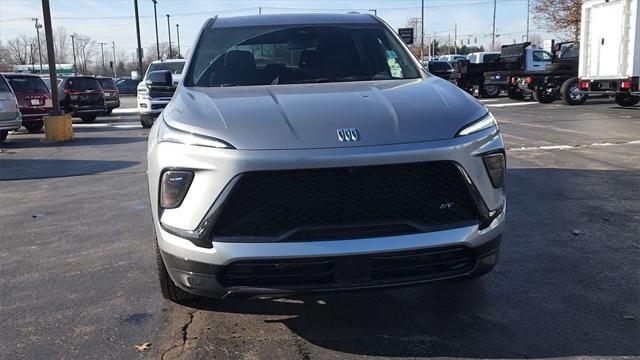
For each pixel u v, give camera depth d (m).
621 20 17.09
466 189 3.13
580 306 3.96
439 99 3.58
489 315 3.86
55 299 4.30
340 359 3.34
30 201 7.71
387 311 3.94
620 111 17.73
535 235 5.53
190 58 4.60
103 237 5.88
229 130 3.13
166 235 3.16
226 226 3.02
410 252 3.02
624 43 17.08
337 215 3.01
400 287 3.09
